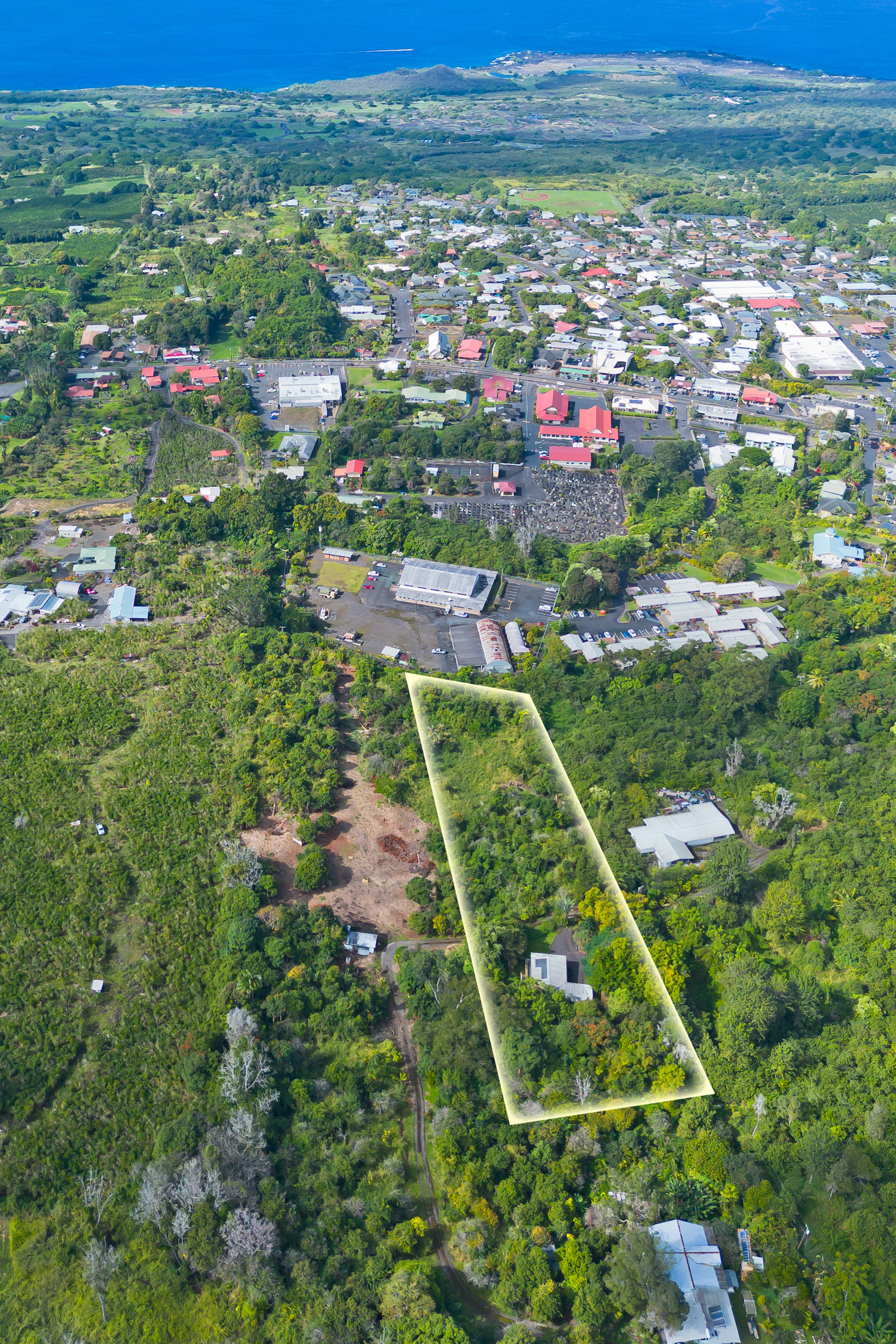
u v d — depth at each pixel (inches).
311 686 5944.9
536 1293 3041.3
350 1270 3137.3
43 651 6259.8
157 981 4178.2
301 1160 3457.2
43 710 5728.3
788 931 4338.1
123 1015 4037.9
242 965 4165.8
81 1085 3754.9
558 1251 3152.1
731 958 4168.3
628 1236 3110.2
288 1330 2935.5
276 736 5452.8
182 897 4562.0
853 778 5334.6
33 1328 3036.4
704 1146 3393.2
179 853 4798.2
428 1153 3543.3
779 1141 3491.6
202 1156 3395.7
